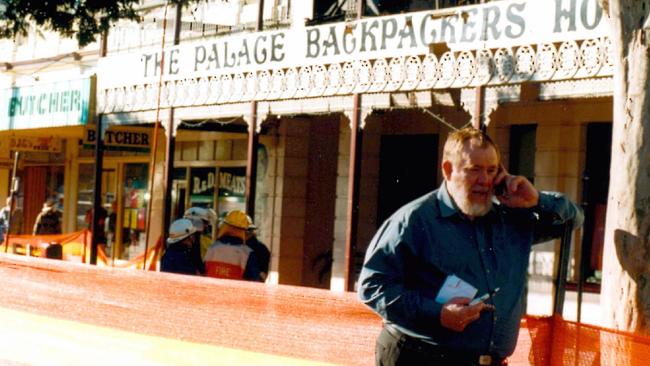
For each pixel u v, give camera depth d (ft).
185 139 68.74
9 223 59.26
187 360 25.81
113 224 76.48
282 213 60.90
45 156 86.53
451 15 42.68
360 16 47.06
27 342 30.81
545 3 39.17
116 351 27.91
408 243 14.38
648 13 16.85
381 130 57.16
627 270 16.57
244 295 24.66
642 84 16.81
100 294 28.78
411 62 44.29
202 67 54.85
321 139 62.03
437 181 54.49
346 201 57.82
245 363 24.23
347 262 45.37
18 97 70.85
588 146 46.70
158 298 26.99
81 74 76.64
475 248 14.34
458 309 13.70
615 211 16.94
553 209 14.83
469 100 41.98
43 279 30.94
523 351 19.16
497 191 14.66
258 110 51.80
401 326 14.51
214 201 66.44
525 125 49.42
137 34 69.05
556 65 38.88
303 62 49.29
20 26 58.80
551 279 45.34
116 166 77.36
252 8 61.67
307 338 23.17
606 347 15.87
